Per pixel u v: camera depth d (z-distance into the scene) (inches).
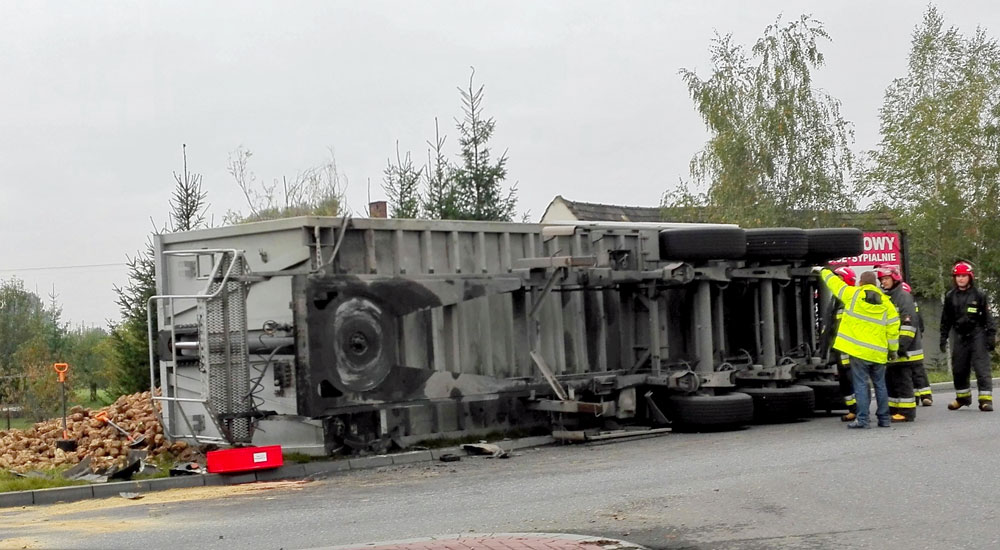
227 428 497.7
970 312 648.4
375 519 364.2
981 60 1480.1
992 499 348.2
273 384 528.1
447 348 564.7
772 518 332.8
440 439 568.1
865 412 588.4
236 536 339.6
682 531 319.3
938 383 918.4
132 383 898.1
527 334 595.5
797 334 713.6
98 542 335.3
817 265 709.9
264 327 522.0
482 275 562.9
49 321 1699.1
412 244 556.4
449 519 357.1
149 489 461.7
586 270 593.9
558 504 375.9
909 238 1424.7
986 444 480.7
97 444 540.7
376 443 537.0
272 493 441.1
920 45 1491.1
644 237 652.1
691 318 662.5
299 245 521.0
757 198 1513.3
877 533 306.5
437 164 993.5
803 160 1509.6
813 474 412.5
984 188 1425.9
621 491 397.4
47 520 386.9
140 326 903.1
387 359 524.4
